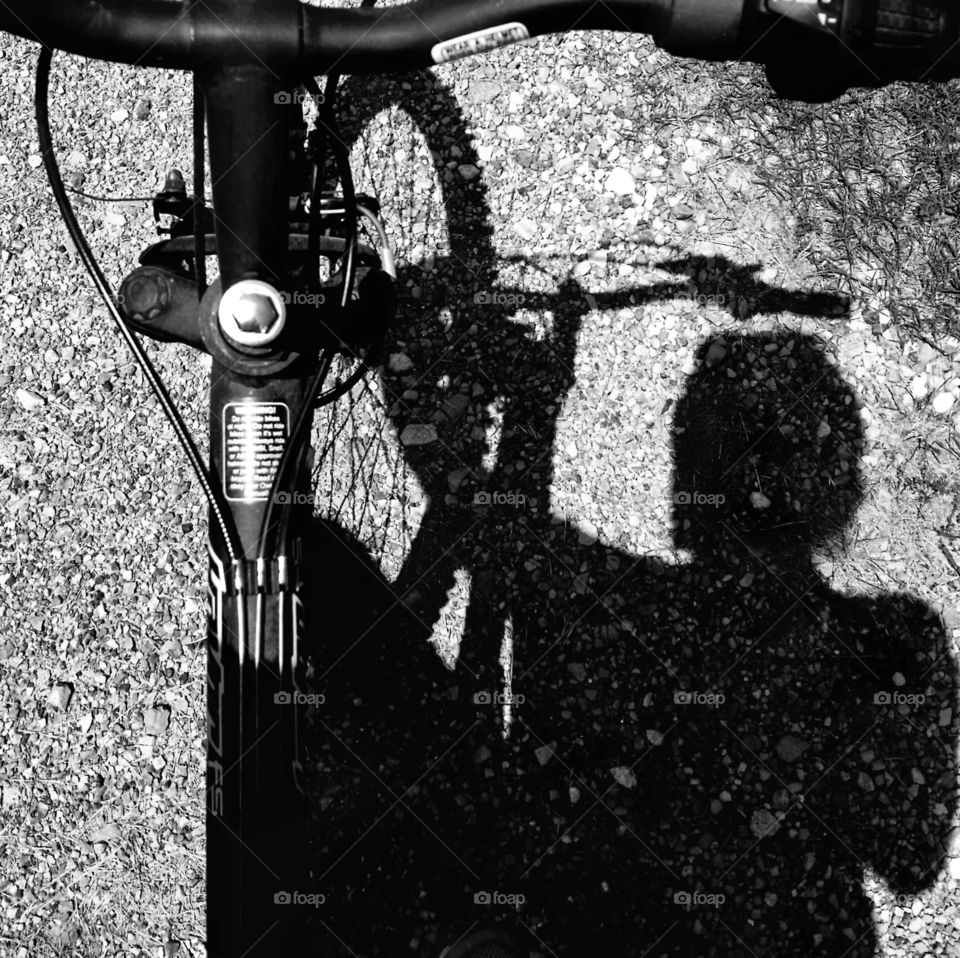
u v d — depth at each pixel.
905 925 2.55
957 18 1.29
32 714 2.74
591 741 2.67
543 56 3.14
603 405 2.89
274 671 1.71
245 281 1.54
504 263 3.00
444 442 2.88
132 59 1.53
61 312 3.03
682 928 2.54
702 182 3.04
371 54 1.54
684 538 2.81
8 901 2.62
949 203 3.00
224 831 1.69
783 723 2.68
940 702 2.69
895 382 2.90
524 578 2.78
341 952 2.52
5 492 2.91
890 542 2.80
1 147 3.16
